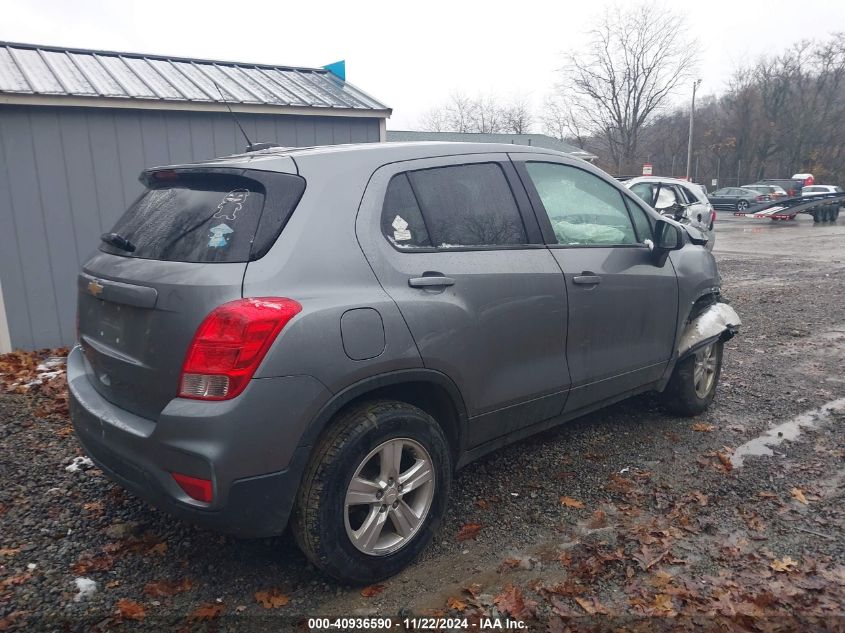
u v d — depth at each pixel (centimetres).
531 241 366
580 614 281
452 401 324
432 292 310
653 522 353
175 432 257
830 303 988
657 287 439
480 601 289
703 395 507
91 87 702
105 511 363
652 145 6906
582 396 399
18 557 319
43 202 679
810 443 459
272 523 270
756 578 304
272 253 270
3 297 668
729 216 3600
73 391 322
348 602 290
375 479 296
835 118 6425
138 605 285
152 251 290
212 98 749
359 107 846
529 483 400
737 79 6606
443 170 338
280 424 260
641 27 5722
